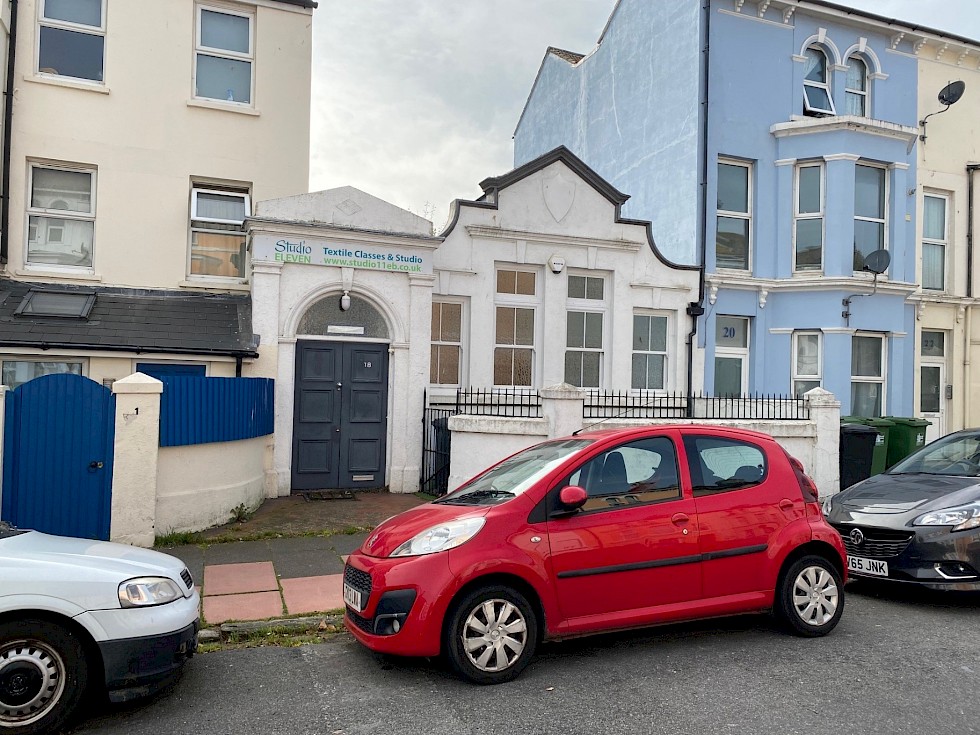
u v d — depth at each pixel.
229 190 12.48
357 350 11.19
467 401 12.15
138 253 11.77
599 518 5.18
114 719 4.32
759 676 4.91
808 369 14.38
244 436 9.40
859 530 6.87
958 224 16.27
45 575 4.15
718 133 14.38
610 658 5.27
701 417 11.92
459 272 12.21
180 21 12.12
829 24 15.23
